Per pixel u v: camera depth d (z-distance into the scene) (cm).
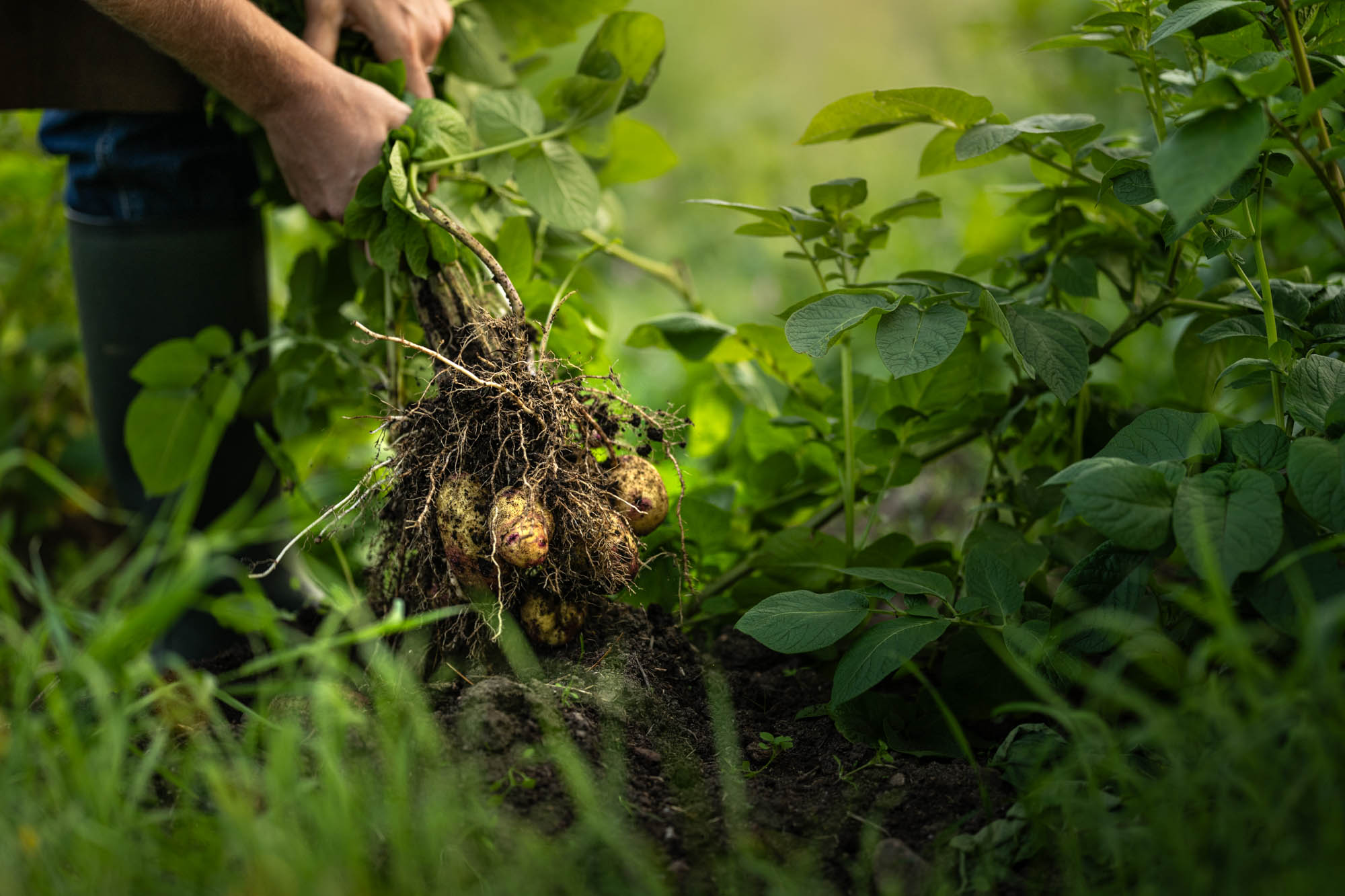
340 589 154
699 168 537
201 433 200
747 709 155
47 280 279
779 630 135
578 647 151
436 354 139
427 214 155
